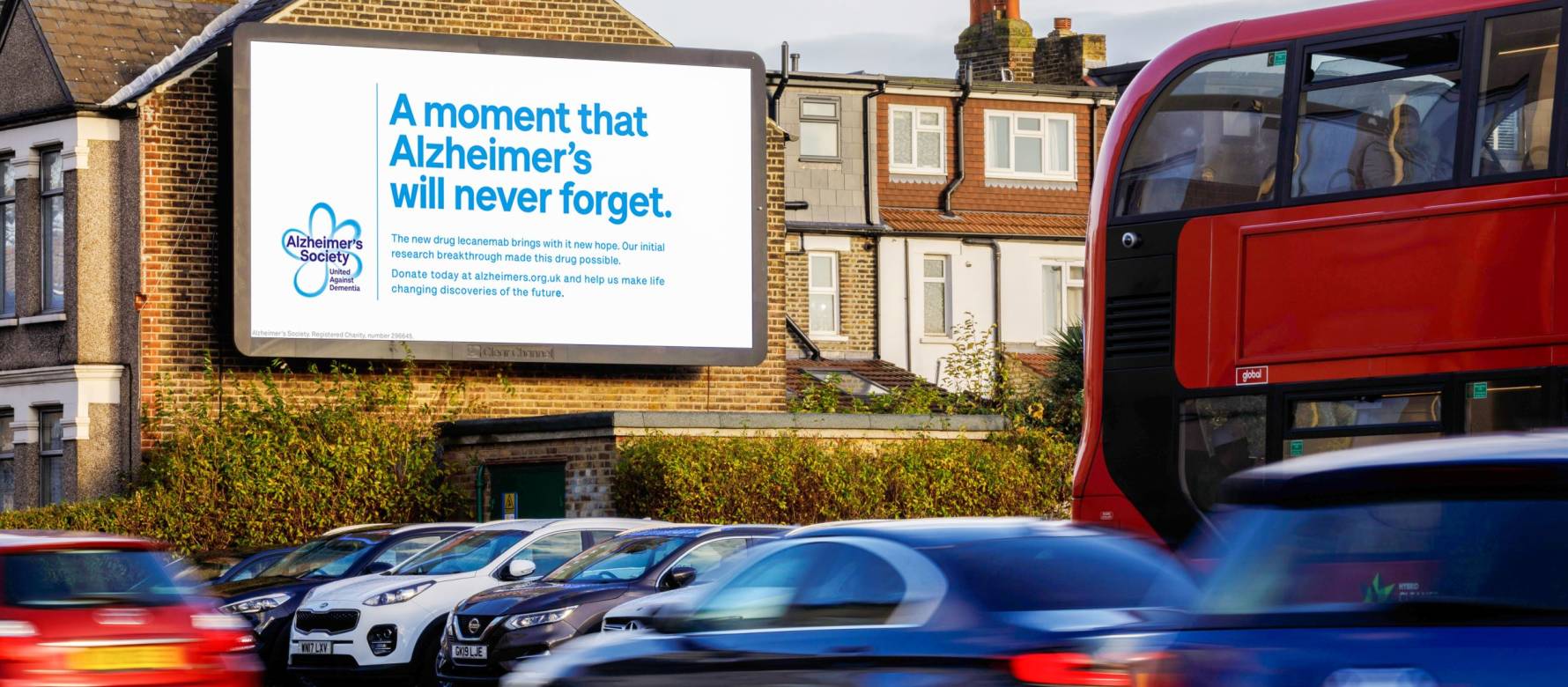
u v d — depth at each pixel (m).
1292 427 12.80
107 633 11.19
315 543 20.70
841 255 43.84
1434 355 12.21
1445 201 12.36
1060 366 35.47
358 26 30.61
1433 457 6.59
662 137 31.23
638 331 30.95
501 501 28.30
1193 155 13.68
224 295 29.05
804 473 26.56
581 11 31.89
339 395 28.95
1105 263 13.92
